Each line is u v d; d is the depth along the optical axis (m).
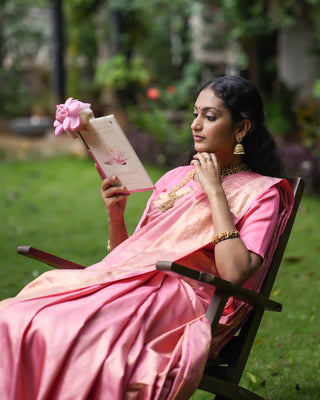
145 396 2.00
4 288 4.64
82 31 16.58
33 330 2.13
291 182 2.62
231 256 2.25
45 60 22.78
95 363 2.03
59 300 2.22
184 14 14.25
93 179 9.59
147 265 2.35
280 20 11.29
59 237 6.30
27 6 22.16
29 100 21.84
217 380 2.31
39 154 12.42
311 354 3.55
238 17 11.77
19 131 15.76
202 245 2.37
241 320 2.48
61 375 2.04
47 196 8.46
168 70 16.66
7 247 5.88
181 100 13.88
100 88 16.00
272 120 11.52
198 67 15.38
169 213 2.49
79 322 2.10
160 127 10.20
